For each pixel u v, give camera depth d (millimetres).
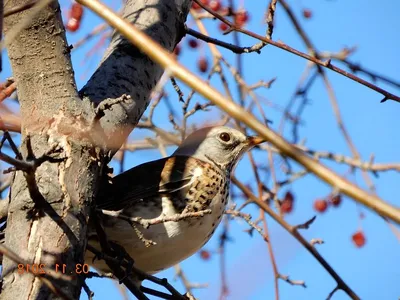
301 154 5215
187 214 8625
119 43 9844
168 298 11016
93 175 8328
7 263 7676
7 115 7773
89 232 9469
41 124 8328
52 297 7461
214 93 5461
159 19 10406
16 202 7934
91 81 9344
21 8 7605
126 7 10641
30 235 7770
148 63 9750
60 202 7961
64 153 8180
